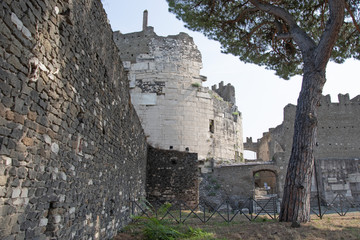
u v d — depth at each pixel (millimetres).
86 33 6465
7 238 3617
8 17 3617
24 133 3982
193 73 27484
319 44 12078
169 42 27719
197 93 27109
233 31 16125
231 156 29234
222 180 25422
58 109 5035
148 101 26047
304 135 11516
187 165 19984
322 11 14453
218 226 10867
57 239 4914
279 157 26281
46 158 4605
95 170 7250
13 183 3738
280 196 25484
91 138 6898
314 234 8742
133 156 13578
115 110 9508
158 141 25359
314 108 11758
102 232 7855
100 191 7691
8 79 3631
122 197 10805
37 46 4285
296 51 16234
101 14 7668
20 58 3869
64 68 5262
